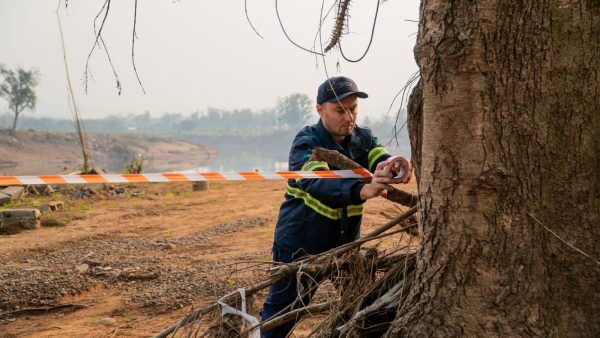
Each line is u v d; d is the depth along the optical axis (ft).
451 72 8.25
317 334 10.41
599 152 8.31
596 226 8.33
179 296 21.61
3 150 358.23
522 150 8.13
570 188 8.25
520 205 8.15
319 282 10.87
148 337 17.90
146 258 29.09
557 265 8.29
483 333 8.23
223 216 41.27
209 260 27.27
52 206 47.60
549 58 8.05
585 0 8.05
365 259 10.95
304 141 11.73
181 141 552.00
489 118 8.13
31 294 22.81
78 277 25.23
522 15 7.99
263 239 32.19
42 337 18.57
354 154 12.19
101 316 20.49
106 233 37.19
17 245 34.12
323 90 11.57
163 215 43.98
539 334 8.10
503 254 8.19
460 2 8.13
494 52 8.07
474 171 8.20
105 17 10.32
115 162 404.77
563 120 8.16
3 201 49.80
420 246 9.05
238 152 594.24
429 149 8.68
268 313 11.88
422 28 8.68
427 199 8.78
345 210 11.46
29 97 384.47
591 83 8.18
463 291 8.38
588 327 8.28
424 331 8.65
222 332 10.34
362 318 9.85
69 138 426.92
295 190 11.79
